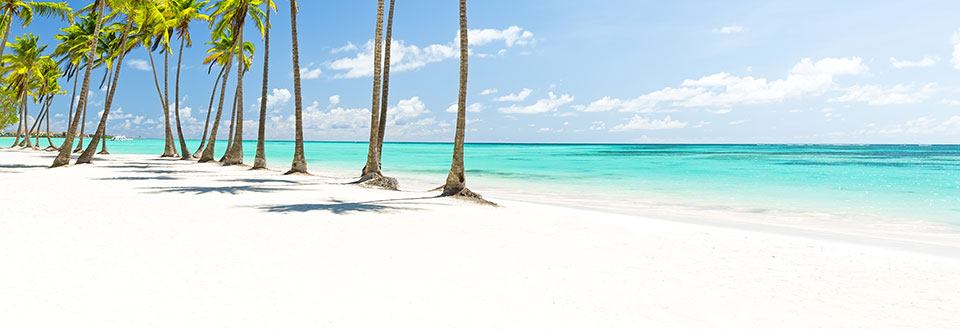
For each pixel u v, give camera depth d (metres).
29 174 23.09
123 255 7.52
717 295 6.41
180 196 15.32
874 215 16.48
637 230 11.47
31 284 5.91
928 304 6.23
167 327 4.73
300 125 27.98
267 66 31.67
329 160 59.91
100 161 36.97
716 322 5.41
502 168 44.59
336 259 7.69
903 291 6.79
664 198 21.27
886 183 29.48
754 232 12.33
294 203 14.34
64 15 33.44
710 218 15.37
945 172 40.66
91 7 32.88
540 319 5.30
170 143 47.84
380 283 6.45
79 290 5.75
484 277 6.91
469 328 4.96
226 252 7.92
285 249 8.27
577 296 6.17
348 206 13.87
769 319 5.56
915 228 13.79
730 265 8.09
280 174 27.78
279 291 5.97
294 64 27.69
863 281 7.26
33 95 65.88
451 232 10.37
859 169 44.62
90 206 12.56
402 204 14.90
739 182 29.88
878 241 11.45
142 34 40.00
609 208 17.52
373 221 11.41
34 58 54.16
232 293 5.84
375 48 22.09
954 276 7.65
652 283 6.89
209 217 11.34
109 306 5.26
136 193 15.87
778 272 7.70
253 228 10.08
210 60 44.75
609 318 5.41
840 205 19.14
